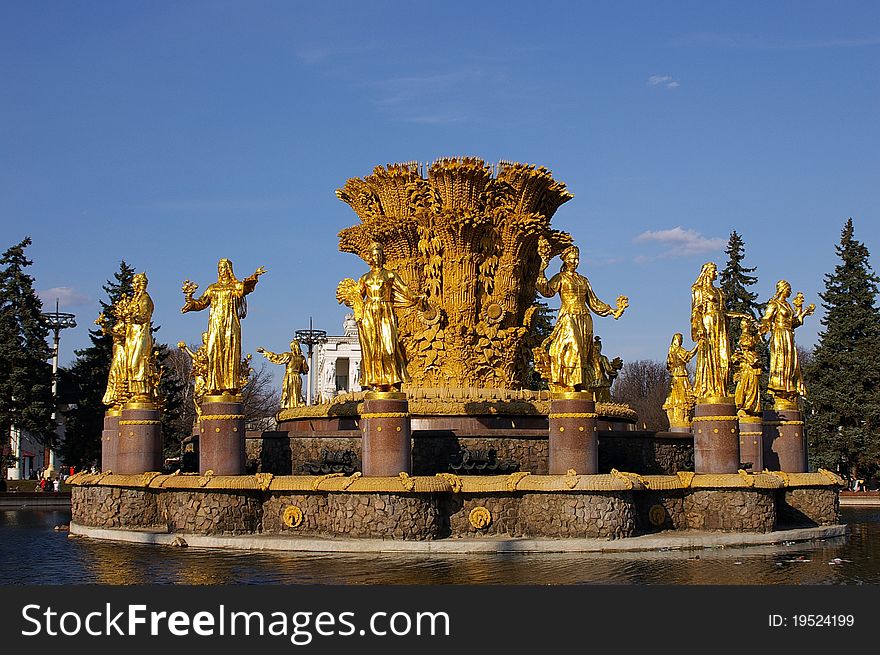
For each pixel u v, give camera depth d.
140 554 23.55
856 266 54.69
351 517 23.42
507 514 23.80
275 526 25.00
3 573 20.84
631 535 23.95
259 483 25.00
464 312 31.11
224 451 25.73
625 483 23.66
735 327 58.84
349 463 26.00
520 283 32.22
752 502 25.80
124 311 29.81
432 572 19.97
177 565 21.44
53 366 62.75
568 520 23.25
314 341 71.75
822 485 29.38
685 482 25.81
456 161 30.55
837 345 54.22
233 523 24.92
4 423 52.06
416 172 31.41
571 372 24.08
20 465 69.81
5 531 31.33
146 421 28.75
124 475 28.19
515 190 31.42
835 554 23.52
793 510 29.12
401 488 22.95
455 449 27.33
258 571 20.34
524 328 31.88
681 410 36.66
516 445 27.55
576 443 23.88
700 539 24.31
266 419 85.00
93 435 57.00
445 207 30.73
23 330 53.88
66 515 40.31
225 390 26.05
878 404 52.38
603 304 25.30
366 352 24.05
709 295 27.23
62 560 22.81
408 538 22.97
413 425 28.98
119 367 31.62
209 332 26.27
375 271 24.16
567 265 24.97
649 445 29.88
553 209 33.16
